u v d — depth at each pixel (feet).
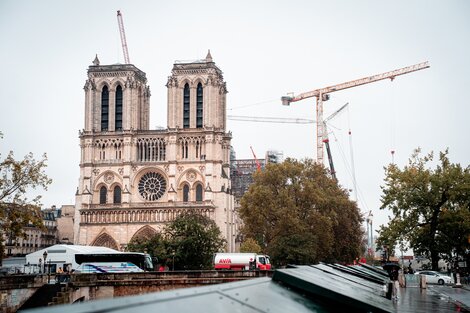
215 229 483.51
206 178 651.25
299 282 45.19
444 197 336.08
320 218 441.68
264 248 455.22
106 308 26.05
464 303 175.32
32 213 226.17
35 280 223.30
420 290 247.29
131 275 252.01
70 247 409.49
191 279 249.55
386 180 349.20
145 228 642.63
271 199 447.42
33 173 225.97
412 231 341.21
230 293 37.04
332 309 43.70
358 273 86.33
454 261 359.25
